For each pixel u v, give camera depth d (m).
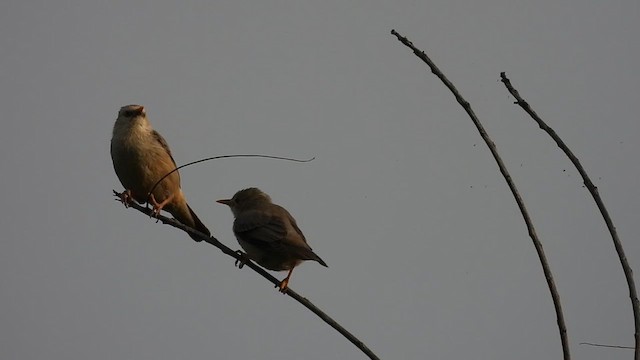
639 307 6.98
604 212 7.25
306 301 8.35
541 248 7.19
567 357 6.84
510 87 7.61
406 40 7.75
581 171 7.36
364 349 8.29
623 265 7.11
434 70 7.65
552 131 7.43
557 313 7.00
